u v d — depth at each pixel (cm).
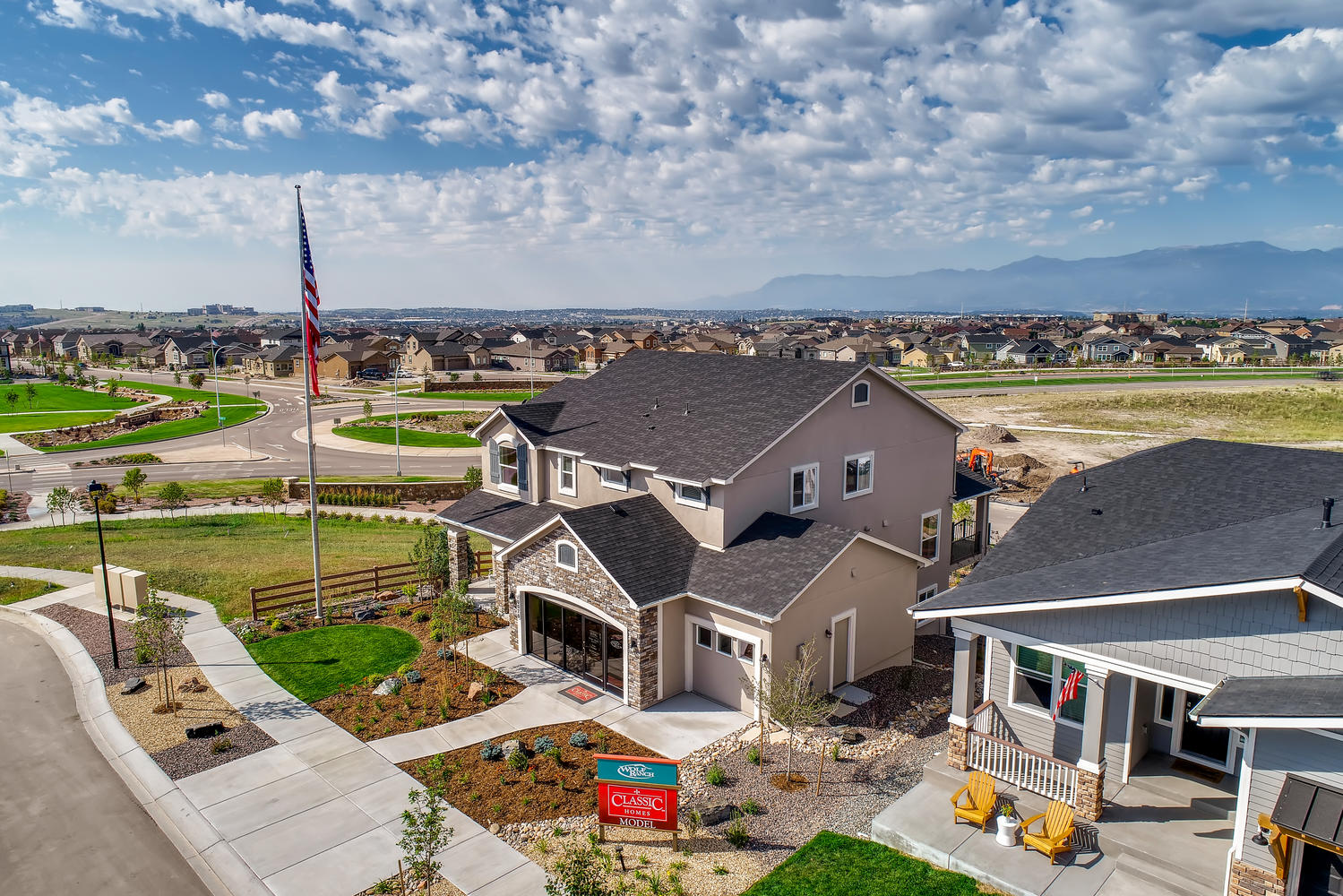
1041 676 1659
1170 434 7344
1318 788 1170
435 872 1416
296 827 1595
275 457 6894
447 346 16950
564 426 2925
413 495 5416
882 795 1706
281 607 2853
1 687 2247
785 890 1388
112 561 3534
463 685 2236
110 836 1574
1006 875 1390
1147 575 1491
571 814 1641
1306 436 7069
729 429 2494
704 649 2173
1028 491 5338
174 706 2106
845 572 2212
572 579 2248
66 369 16488
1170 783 1569
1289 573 1255
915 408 2923
